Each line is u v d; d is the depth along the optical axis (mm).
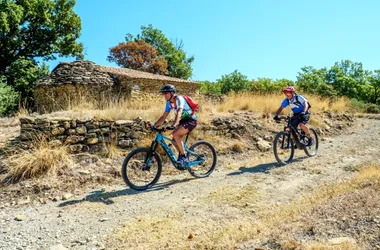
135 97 19859
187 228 3566
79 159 6094
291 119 7004
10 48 25359
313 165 6359
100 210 4375
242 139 8406
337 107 14008
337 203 3539
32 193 4992
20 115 10547
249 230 3295
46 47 28234
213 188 5176
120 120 7156
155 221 3846
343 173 5656
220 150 7586
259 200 4477
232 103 12078
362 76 38906
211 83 38000
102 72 19938
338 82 35562
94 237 3510
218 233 3332
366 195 3564
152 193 5102
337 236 2648
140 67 40688
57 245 3314
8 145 6238
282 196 4617
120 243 3312
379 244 2379
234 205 4305
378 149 7699
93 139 6535
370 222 2762
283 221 3396
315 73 36031
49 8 27094
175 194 4988
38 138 6102
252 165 6703
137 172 6008
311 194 4508
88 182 5508
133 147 6922
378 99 38188
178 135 5496
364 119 14664
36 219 4105
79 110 9125
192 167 6496
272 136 9000
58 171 5578
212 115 9461
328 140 9516
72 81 17969
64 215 4215
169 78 23453
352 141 9109
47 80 18766
